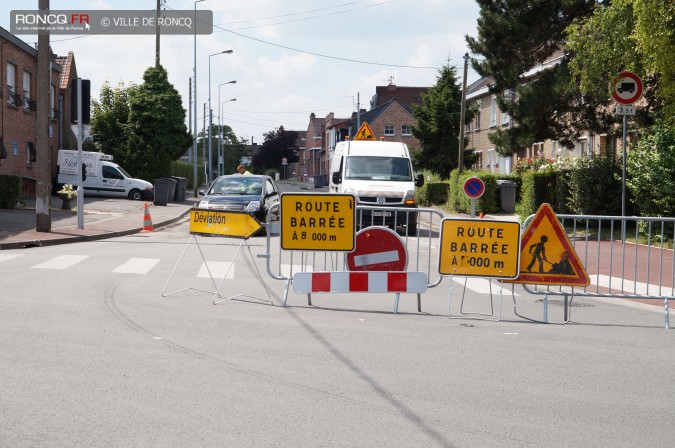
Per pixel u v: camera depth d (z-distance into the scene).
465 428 5.16
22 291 10.52
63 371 6.36
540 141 26.83
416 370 6.73
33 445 4.62
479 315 10.00
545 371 6.84
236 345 7.55
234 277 12.86
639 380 6.60
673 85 17.41
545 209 10.03
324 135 117.75
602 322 9.73
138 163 45.72
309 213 10.40
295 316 9.36
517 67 26.53
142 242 19.02
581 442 4.95
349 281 10.25
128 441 4.73
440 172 52.16
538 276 9.98
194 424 5.09
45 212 19.62
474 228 10.04
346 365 6.84
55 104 41.44
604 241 19.41
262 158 143.12
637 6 16.64
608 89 20.67
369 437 4.91
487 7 26.39
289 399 5.73
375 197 22.80
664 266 15.07
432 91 52.41
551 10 25.34
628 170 18.84
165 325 8.47
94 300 9.97
